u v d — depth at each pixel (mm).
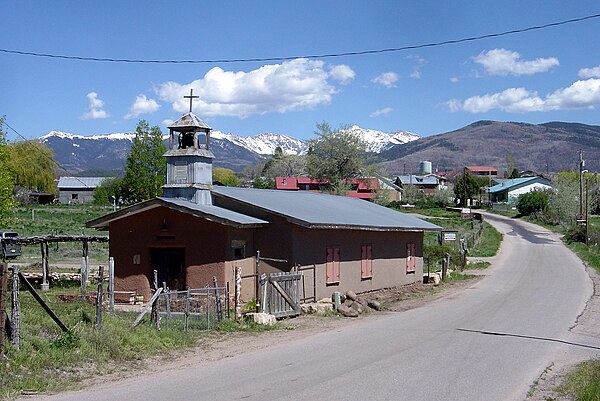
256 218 22750
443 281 35094
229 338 16203
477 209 111938
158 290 16141
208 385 10727
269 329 17812
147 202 22047
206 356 13750
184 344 14906
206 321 17641
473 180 118625
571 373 12289
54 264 39281
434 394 10258
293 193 30406
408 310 23328
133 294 22625
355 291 27094
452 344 15422
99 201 90500
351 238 26812
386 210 36375
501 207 108125
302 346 15055
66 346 12719
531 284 33188
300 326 18641
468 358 13586
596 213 90062
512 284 33438
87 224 23531
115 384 10867
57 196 112000
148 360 13148
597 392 10266
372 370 12109
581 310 23031
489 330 18000
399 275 31844
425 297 28141
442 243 48781
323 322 19547
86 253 28719
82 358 12430
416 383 11023
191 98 23938
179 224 22094
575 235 62875
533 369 12641
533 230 74938
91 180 130250
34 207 84125
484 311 22719
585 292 29172
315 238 23891
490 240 62219
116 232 23203
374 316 21438
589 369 12531
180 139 23844
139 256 22766
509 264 45375
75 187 125938
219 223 21281
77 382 10961
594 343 16219
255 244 22922
